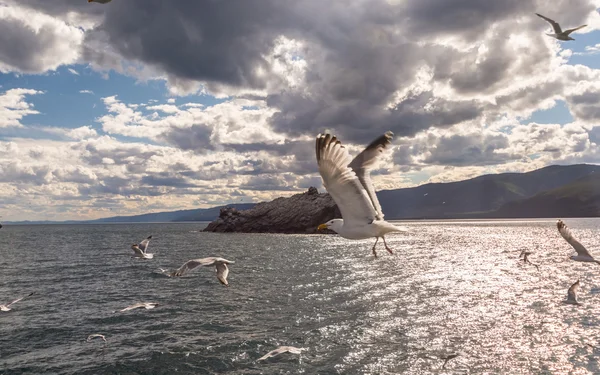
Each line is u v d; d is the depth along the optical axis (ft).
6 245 287.07
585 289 101.09
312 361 57.21
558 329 69.92
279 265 153.79
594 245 238.48
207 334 68.33
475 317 77.51
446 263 156.66
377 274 129.18
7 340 65.77
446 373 53.62
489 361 57.16
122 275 132.46
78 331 70.28
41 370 54.08
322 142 18.93
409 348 61.87
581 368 54.70
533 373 53.36
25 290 108.06
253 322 75.10
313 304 88.43
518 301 89.92
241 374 53.06
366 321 75.36
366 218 20.63
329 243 272.72
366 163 21.89
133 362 56.54
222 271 32.07
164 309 84.79
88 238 389.39
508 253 198.80
